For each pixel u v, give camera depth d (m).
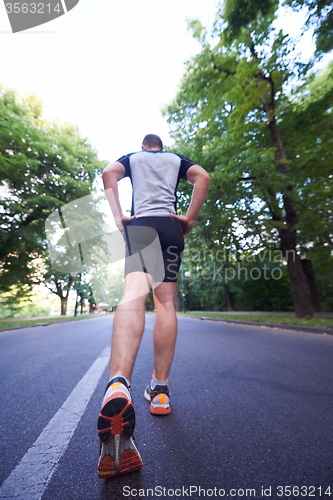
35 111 16.61
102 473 0.97
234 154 9.25
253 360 3.24
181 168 1.62
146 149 1.73
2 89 14.37
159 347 1.66
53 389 2.20
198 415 1.64
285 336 5.77
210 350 3.98
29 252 12.54
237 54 9.73
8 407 1.82
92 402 1.87
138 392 2.07
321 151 7.71
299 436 1.38
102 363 3.08
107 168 1.44
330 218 8.16
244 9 8.59
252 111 9.52
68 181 13.64
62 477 1.05
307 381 2.36
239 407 1.77
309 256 11.32
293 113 9.38
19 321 15.01
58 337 6.47
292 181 8.73
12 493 0.96
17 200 12.59
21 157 12.39
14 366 3.16
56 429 1.47
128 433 0.96
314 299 11.64
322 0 6.89
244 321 9.57
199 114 11.68
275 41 8.63
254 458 1.18
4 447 1.29
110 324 11.27
